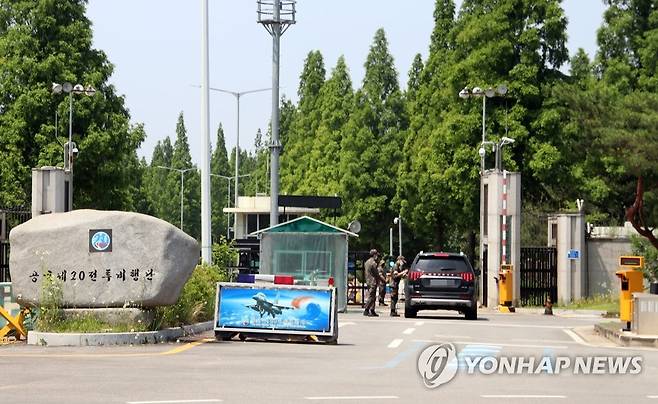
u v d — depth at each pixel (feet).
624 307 80.12
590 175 184.96
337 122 284.20
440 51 230.27
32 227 65.26
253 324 68.13
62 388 43.39
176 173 451.53
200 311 77.61
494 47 181.37
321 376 49.16
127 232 65.41
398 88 262.88
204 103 101.50
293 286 68.39
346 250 121.39
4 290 68.28
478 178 185.68
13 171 179.93
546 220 173.58
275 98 149.38
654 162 113.80
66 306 65.36
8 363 52.75
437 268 110.32
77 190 186.29
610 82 188.65
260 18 147.95
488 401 41.75
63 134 182.19
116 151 186.60
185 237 67.00
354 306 143.54
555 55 182.91
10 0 185.88
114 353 58.34
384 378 48.98
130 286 65.16
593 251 145.89
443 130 191.83
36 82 182.91
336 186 270.67
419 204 227.81
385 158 257.75
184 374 48.78
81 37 187.01
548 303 126.62
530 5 181.78
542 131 179.93
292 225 121.19
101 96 185.26
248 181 504.02
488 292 145.69
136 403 39.29
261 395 42.06
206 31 101.60
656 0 190.70
